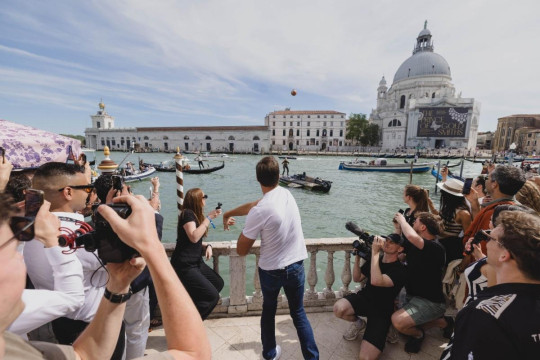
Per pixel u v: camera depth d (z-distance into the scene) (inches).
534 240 42.5
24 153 128.2
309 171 1280.8
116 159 1952.5
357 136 2960.1
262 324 91.5
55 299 51.9
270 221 80.1
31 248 55.8
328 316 122.3
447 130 2458.2
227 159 2059.5
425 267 99.5
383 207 602.2
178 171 184.9
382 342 93.5
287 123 3100.4
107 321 36.3
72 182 66.7
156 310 111.2
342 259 307.6
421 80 2834.6
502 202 94.7
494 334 42.3
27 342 27.7
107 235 33.3
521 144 2600.9
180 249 106.3
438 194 753.6
